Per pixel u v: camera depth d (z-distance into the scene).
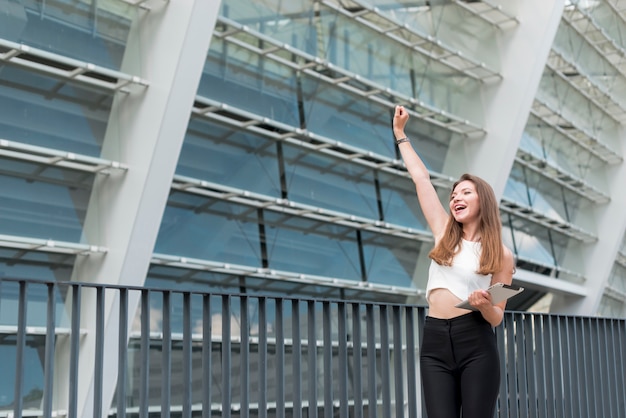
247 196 11.33
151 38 9.51
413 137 14.38
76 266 9.66
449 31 14.80
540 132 19.11
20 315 3.58
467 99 15.21
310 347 4.83
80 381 9.34
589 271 21.47
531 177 18.86
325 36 12.64
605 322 6.93
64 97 9.45
